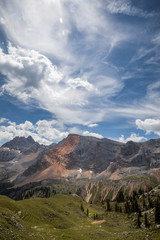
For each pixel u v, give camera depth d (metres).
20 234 41.41
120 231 89.56
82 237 65.12
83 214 131.12
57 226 84.50
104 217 130.25
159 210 89.06
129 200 180.25
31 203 103.38
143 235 41.97
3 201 89.44
